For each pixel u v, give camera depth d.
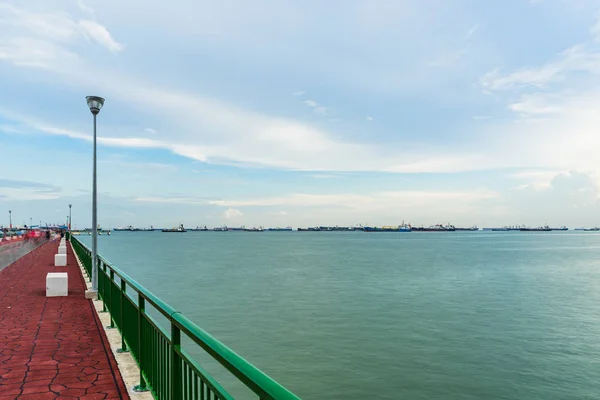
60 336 7.91
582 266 60.50
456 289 35.72
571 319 23.80
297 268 54.81
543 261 70.62
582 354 16.89
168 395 3.68
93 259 12.30
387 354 16.38
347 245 148.75
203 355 15.70
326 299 29.27
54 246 44.84
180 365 3.30
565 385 13.66
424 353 16.67
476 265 61.69
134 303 5.71
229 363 1.98
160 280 39.50
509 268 57.00
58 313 10.04
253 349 16.53
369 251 104.62
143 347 5.07
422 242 184.62
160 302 3.72
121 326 6.90
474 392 12.90
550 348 17.80
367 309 25.72
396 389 12.95
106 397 5.06
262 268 54.12
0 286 14.59
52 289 12.46
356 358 15.68
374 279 42.56
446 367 15.06
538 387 13.45
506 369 14.99
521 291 35.06
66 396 5.09
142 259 70.12
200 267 54.81
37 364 6.29
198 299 28.28
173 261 65.62
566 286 38.44
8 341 7.55
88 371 5.98
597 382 13.91
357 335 19.08
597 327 21.66
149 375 4.75
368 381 13.45
